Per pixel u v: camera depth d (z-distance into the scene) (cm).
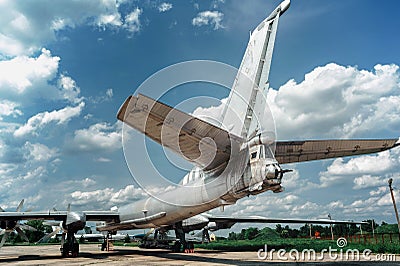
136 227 2125
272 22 1190
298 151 1039
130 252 2309
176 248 2183
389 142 1018
